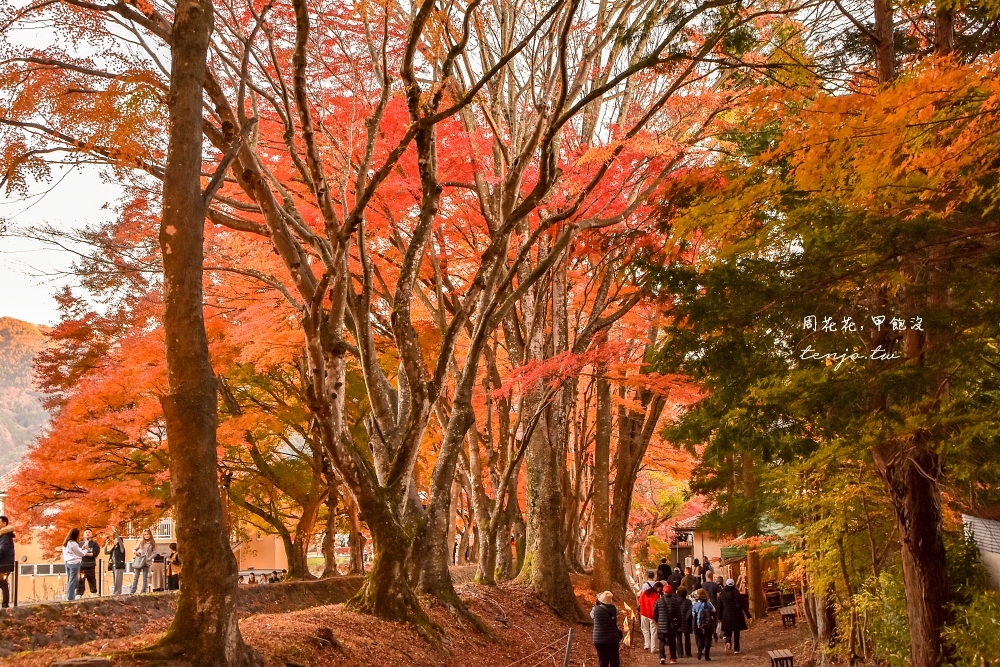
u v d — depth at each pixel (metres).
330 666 9.68
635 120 17.06
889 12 9.55
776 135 12.70
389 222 14.60
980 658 9.60
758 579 26.98
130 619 11.76
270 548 50.59
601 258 17.67
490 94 16.28
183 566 7.95
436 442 23.88
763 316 8.23
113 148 9.29
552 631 17.53
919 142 6.80
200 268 8.27
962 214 7.45
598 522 24.09
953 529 12.50
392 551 12.27
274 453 26.52
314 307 10.05
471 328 17.88
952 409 7.92
